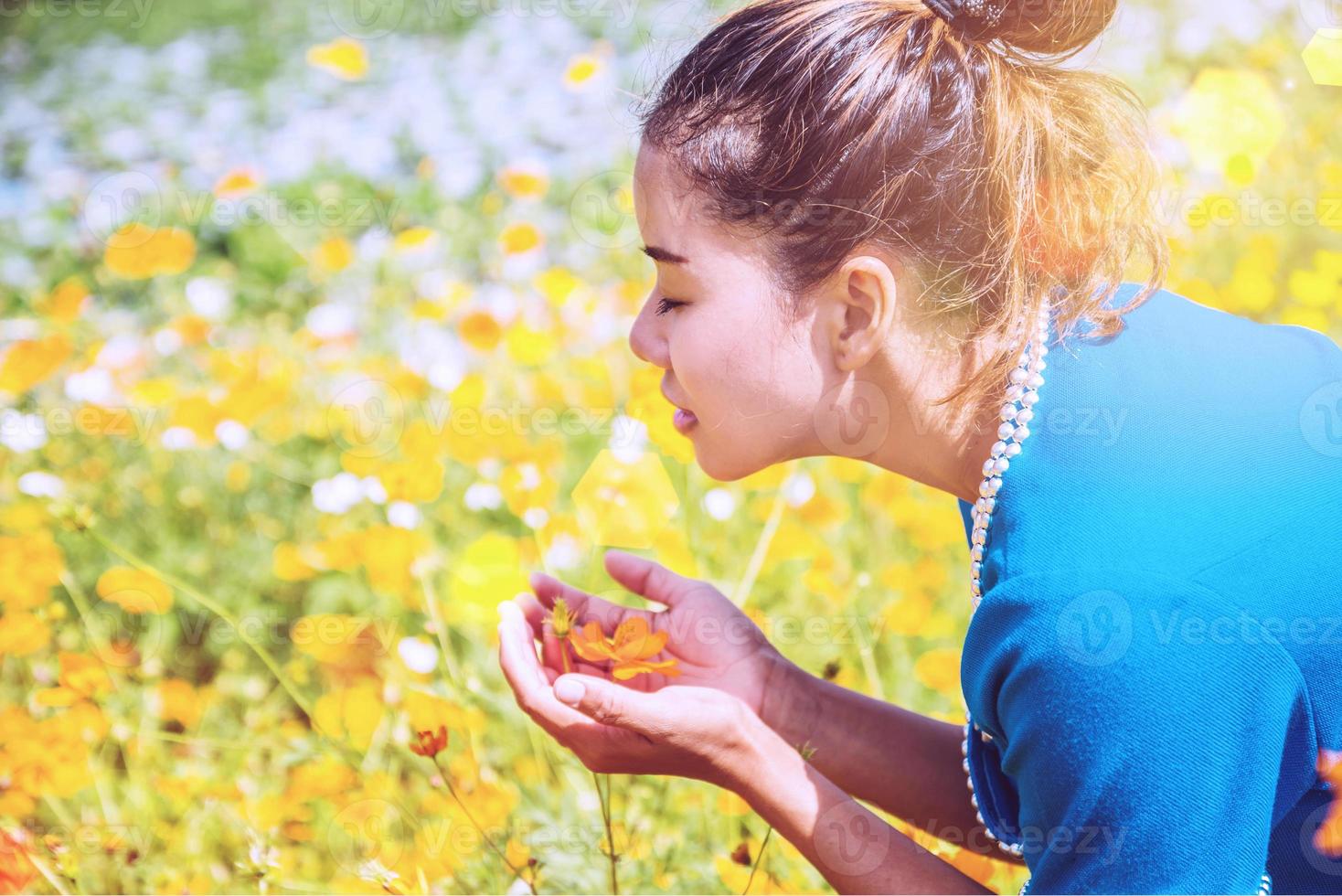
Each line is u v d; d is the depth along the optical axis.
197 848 1.77
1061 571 1.05
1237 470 1.08
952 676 1.84
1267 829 1.02
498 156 4.05
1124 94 1.28
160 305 3.38
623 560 1.51
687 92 1.21
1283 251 2.68
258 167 4.27
